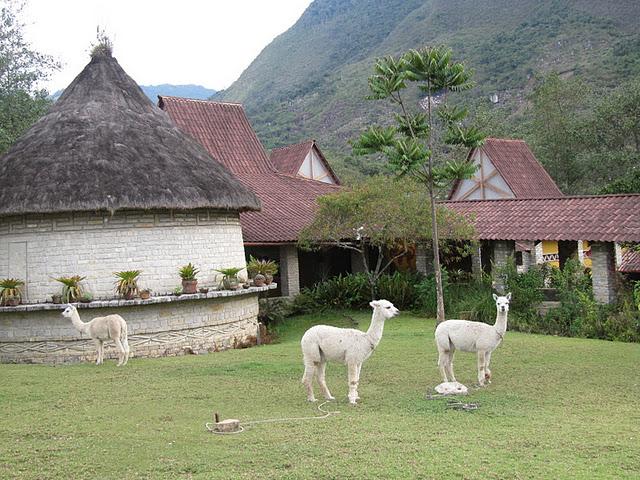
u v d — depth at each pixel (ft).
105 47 71.67
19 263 59.98
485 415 31.55
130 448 26.43
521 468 23.04
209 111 112.78
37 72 102.17
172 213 62.49
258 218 90.63
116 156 60.08
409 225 77.30
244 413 32.53
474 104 254.88
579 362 46.29
